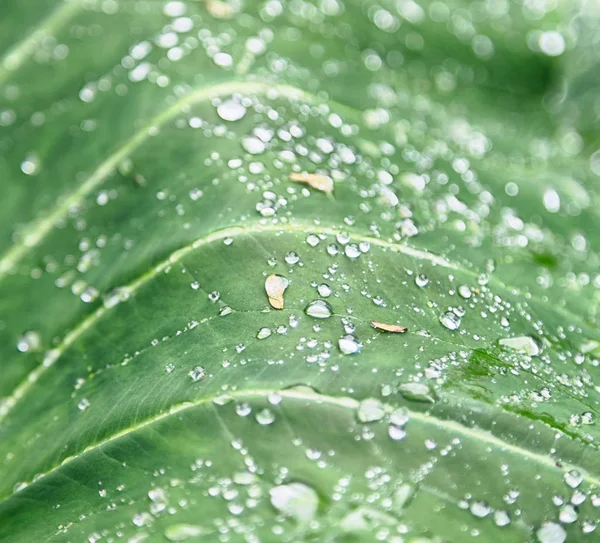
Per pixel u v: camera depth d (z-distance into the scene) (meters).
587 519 0.39
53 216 0.43
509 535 0.39
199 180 0.43
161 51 0.45
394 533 0.39
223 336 0.41
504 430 0.40
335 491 0.39
